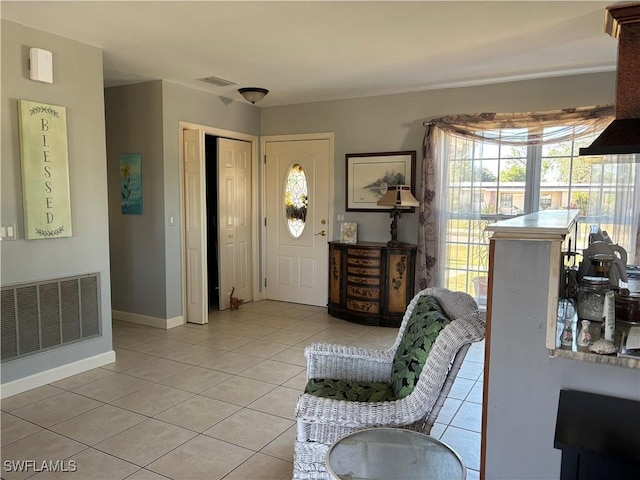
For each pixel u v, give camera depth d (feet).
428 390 6.09
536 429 5.38
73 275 11.41
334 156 18.02
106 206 12.13
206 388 10.84
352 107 17.49
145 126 15.28
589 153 7.30
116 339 14.38
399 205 15.35
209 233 19.10
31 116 10.26
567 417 4.65
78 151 11.37
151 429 8.95
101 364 12.16
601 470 4.11
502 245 5.27
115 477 7.45
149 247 15.61
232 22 9.98
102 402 10.07
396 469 5.03
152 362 12.46
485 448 5.61
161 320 15.64
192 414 9.56
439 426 9.21
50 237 10.78
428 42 11.28
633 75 8.68
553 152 14.46
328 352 7.86
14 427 8.98
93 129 11.69
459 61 12.86
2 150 9.89
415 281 15.94
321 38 11.00
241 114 18.35
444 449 5.43
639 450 4.06
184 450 8.23
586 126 13.74
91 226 11.77
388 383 7.75
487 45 11.53
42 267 10.77
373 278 15.90
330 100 17.87
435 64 13.15
